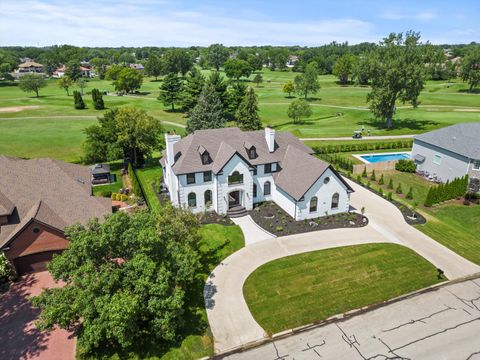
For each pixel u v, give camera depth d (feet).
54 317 66.80
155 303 71.15
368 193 162.09
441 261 109.50
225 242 120.26
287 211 141.38
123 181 181.98
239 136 150.20
